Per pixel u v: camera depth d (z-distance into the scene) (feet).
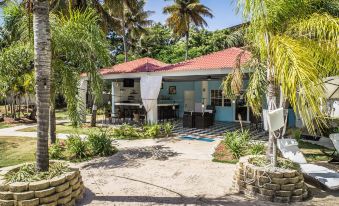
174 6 127.44
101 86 34.06
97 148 30.89
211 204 17.53
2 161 29.35
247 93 21.59
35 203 15.05
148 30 155.22
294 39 16.51
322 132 34.47
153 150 33.04
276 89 19.15
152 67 55.47
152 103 47.60
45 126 17.46
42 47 17.17
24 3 23.88
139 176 23.49
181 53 137.18
